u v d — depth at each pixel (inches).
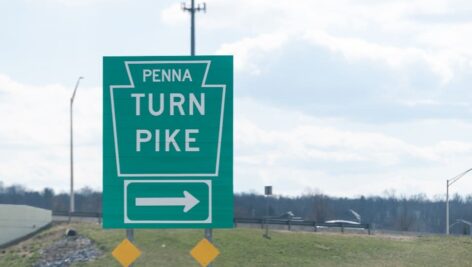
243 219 2787.9
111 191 857.5
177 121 853.2
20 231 2453.2
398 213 5753.0
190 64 853.2
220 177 854.5
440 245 2731.3
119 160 856.9
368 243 2650.1
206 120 853.2
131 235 859.4
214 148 854.5
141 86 853.8
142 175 856.3
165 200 856.3
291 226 2849.4
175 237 2400.3
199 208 856.3
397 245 2687.0
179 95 853.2
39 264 2214.6
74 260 2219.5
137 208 856.9
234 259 2321.6
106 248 2278.5
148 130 855.1
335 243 2586.1
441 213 6072.8
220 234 2511.1
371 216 6072.8
